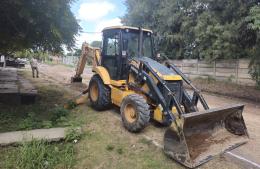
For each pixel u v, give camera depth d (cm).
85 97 845
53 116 687
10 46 812
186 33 1775
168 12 1856
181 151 431
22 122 612
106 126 624
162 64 657
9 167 419
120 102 676
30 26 660
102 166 442
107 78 730
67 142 527
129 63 663
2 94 818
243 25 1202
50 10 609
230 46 1351
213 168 431
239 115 553
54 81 1507
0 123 613
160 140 539
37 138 498
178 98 584
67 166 436
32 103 856
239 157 476
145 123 551
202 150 463
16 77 1412
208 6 1541
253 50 1132
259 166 443
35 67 1698
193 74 1895
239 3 1222
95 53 854
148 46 739
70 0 670
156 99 570
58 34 668
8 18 625
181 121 433
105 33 767
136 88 629
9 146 484
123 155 480
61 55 889
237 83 1526
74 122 641
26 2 582
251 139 576
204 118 477
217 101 1106
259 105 1030
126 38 696
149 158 466
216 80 1683
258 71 1081
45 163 435
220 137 519
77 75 1280
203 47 1567
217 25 1369
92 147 510
